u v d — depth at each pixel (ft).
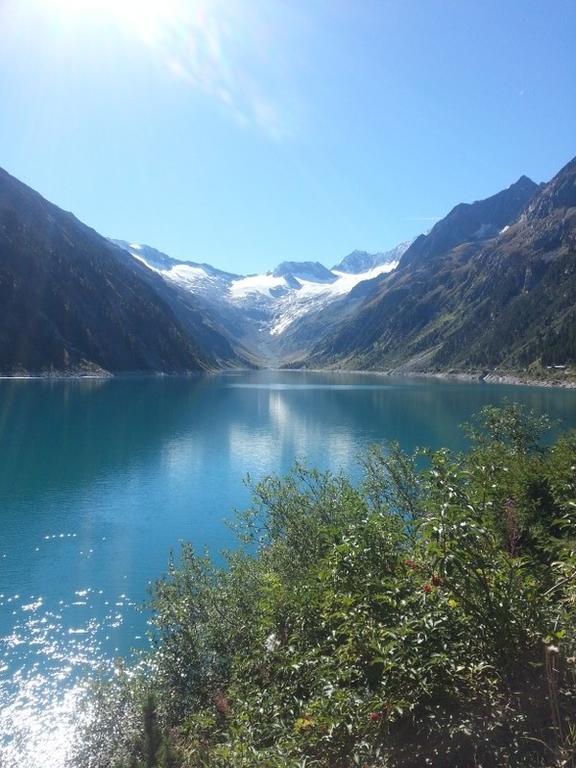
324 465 182.19
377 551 26.40
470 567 20.48
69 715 54.08
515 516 30.04
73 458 196.03
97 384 535.60
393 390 528.63
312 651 26.07
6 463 185.37
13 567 97.71
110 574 94.63
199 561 59.82
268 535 69.31
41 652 69.05
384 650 20.44
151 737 37.19
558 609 20.51
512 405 92.43
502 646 19.35
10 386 466.70
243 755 23.75
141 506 138.00
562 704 17.02
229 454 205.26
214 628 49.93
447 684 19.90
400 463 73.26
